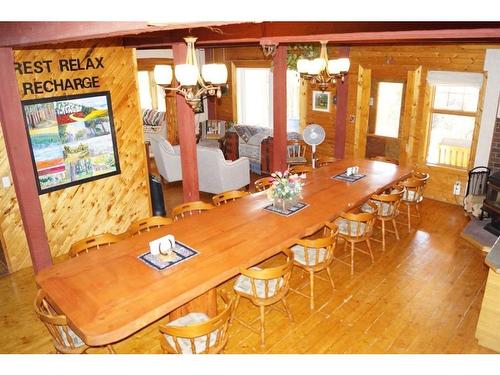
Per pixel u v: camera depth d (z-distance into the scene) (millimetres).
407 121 6832
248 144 8633
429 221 5793
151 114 10188
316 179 5031
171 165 7418
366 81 7234
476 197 5824
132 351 3283
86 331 2301
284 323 3592
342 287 4141
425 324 3561
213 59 9711
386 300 3914
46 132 4473
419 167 6871
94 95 4828
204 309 3295
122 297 2613
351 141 7750
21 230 4527
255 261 3119
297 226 3645
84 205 5008
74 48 4562
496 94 5727
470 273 4387
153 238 3434
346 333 3457
